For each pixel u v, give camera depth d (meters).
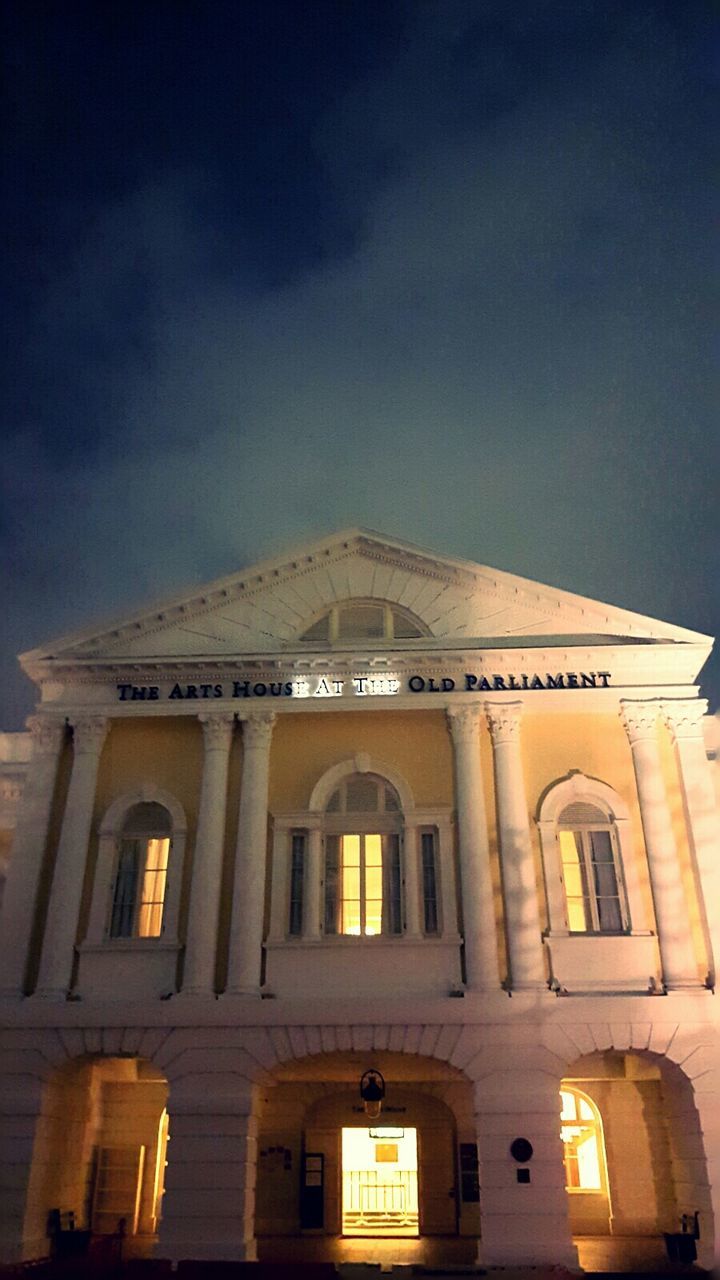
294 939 20.23
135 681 22.59
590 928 20.45
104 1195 21.59
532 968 19.58
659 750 21.73
